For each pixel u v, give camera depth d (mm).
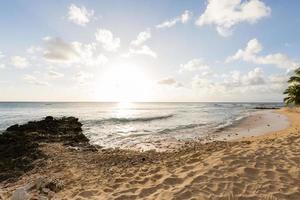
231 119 28344
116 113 45281
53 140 14219
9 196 5375
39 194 5164
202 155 7223
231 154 6266
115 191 4871
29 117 34250
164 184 4918
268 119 26016
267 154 6125
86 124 23891
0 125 24344
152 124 23797
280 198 3943
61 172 7254
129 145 13141
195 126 21453
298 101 39625
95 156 9617
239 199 3973
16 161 9188
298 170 5008
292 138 8414
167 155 9109
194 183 4645
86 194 4906
